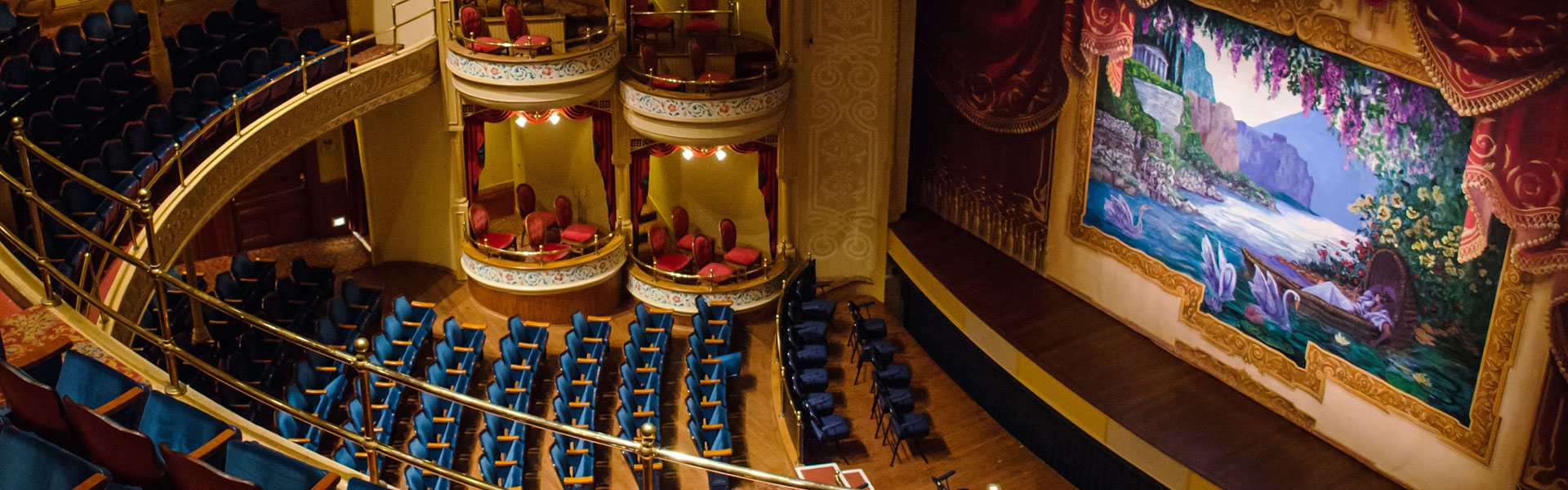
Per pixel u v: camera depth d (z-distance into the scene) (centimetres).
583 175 1634
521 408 1255
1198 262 1235
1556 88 902
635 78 1505
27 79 1124
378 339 1298
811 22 1505
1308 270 1124
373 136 1580
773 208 1599
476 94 1453
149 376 620
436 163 1573
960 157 1522
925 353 1542
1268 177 1137
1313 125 1084
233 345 1276
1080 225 1371
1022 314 1378
